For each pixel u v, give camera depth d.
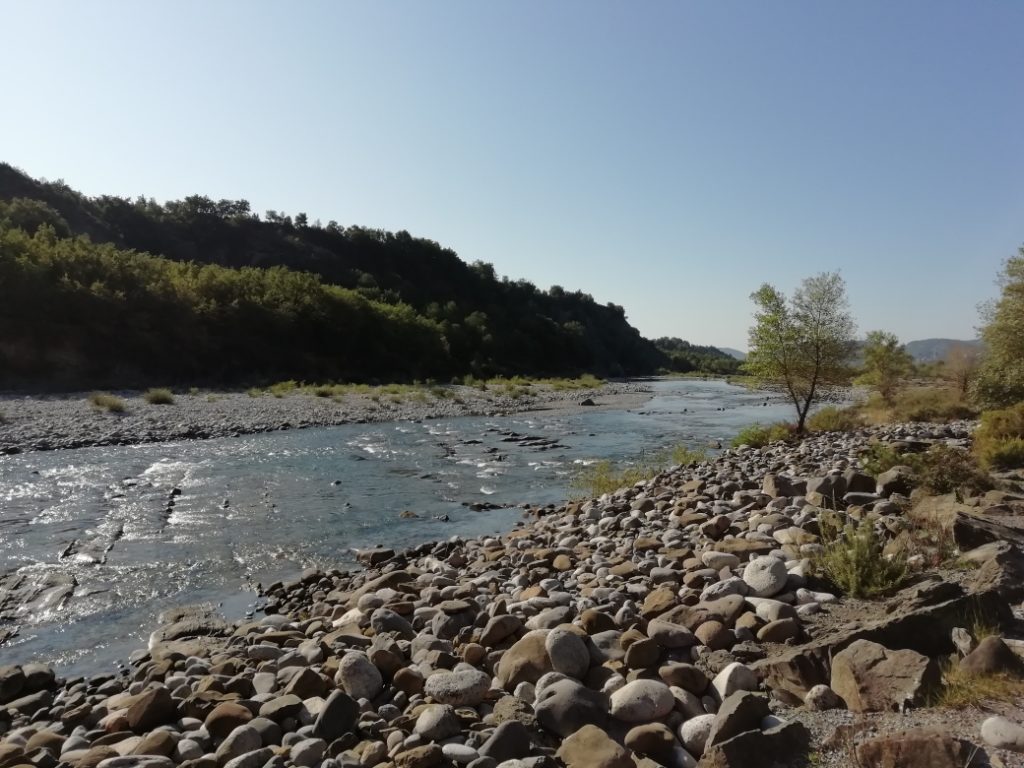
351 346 63.06
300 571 9.51
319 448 21.42
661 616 5.24
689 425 31.00
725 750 3.23
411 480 16.45
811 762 3.18
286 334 57.12
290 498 14.07
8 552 9.91
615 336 147.75
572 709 3.93
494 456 20.31
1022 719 3.26
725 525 8.41
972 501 8.18
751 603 5.30
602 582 6.92
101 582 8.81
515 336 99.25
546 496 14.83
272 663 5.50
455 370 75.06
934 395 27.17
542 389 57.47
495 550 9.51
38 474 15.75
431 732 3.92
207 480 15.69
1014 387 20.67
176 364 46.25
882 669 3.79
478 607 6.53
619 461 19.47
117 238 89.00
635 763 3.46
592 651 4.86
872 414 27.78
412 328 72.00
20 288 38.62
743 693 3.72
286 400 36.34
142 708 4.55
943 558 5.96
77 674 6.29
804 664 4.16
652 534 9.14
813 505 8.89
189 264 60.34
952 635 4.22
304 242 111.00
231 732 4.12
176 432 23.11
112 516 12.13
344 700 4.24
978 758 2.91
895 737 3.04
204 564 9.66
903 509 8.08
